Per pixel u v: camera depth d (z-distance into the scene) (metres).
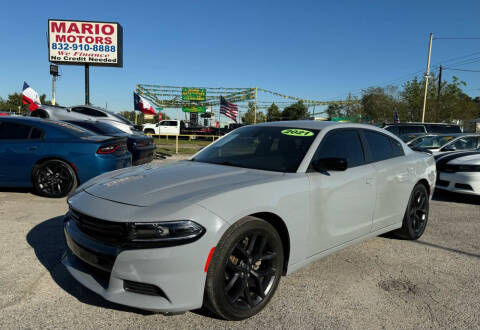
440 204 6.81
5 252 3.59
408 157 4.36
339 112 42.78
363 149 3.76
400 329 2.49
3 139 5.98
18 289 2.84
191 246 2.18
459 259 3.87
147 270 2.16
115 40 19.11
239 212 2.38
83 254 2.42
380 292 3.03
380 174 3.71
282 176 2.91
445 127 14.95
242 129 4.07
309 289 3.03
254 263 2.54
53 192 6.00
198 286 2.23
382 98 41.16
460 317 2.67
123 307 2.63
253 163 3.26
